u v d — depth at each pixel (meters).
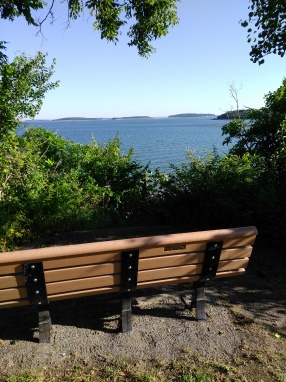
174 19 8.88
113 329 2.75
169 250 2.53
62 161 7.05
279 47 5.74
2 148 5.54
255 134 7.09
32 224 5.06
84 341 2.59
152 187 6.46
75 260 2.32
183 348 2.53
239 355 2.47
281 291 3.52
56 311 3.04
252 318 2.96
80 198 5.91
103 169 6.99
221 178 5.43
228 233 2.62
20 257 2.19
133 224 6.04
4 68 5.66
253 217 5.02
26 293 2.33
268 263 4.23
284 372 2.29
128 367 2.31
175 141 50.00
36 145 6.78
